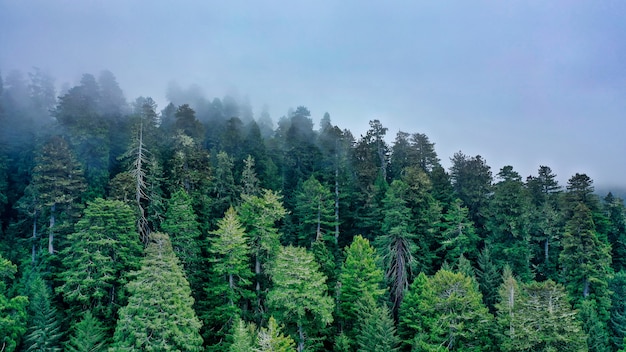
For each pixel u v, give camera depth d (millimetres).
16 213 50375
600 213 61938
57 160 45062
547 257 58938
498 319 36781
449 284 35844
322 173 68500
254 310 41188
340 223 58219
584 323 42031
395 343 36000
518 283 46219
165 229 43062
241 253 39594
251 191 56688
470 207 65062
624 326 44750
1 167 51938
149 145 55781
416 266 50062
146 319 29453
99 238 37281
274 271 37625
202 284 43156
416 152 78875
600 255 48031
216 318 38438
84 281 34969
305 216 56531
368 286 40906
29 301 35062
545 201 65938
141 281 30281
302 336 36000
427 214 54781
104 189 50781
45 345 32531
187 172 51938
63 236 42469
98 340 33125
